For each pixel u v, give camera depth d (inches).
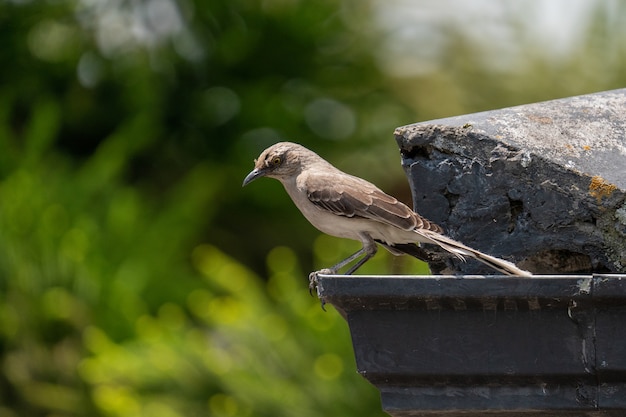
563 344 182.9
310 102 712.4
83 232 584.4
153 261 598.5
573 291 179.0
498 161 222.4
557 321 182.5
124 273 586.9
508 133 223.9
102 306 569.3
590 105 236.5
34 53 704.4
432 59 674.8
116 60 704.4
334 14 710.5
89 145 713.0
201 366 439.2
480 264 231.6
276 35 710.5
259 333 431.2
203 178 652.7
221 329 446.9
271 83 713.0
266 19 705.6
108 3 706.8
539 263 228.4
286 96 711.7
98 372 495.2
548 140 222.8
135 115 680.4
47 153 644.7
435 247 249.3
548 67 626.5
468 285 182.9
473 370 187.0
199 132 709.3
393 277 186.1
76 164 697.0
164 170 698.8
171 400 439.8
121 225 601.3
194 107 706.2
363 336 191.9
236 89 708.7
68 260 570.3
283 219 689.0
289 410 414.3
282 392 415.8
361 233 287.7
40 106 642.8
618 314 179.8
